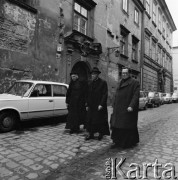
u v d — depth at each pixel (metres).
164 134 6.30
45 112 6.84
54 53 10.43
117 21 17.31
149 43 26.36
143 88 23.45
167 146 4.87
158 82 30.06
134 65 21.17
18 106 6.06
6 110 5.84
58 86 7.49
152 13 27.64
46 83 7.08
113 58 16.59
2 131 5.75
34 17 9.39
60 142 4.97
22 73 8.80
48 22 10.10
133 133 4.71
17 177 3.04
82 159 3.86
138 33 22.39
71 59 11.66
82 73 13.34
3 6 8.12
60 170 3.33
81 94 5.91
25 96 6.35
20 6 8.77
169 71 39.03
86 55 12.88
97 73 5.27
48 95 7.05
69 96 6.01
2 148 4.36
